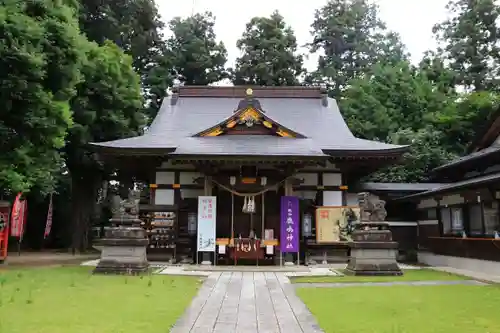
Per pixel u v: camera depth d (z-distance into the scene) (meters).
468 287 12.03
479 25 37.62
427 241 22.05
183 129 23.23
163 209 19.62
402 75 35.72
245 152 17.66
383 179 28.06
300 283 12.87
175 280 13.15
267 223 20.34
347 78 47.94
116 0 30.31
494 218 15.96
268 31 43.78
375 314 8.18
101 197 37.41
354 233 15.51
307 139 19.91
